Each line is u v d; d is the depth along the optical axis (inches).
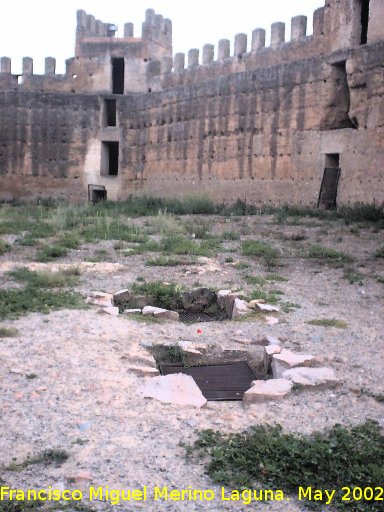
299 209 1029.2
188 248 670.5
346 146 993.5
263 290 503.5
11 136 1561.3
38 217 1004.6
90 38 1550.2
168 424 254.7
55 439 239.6
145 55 1525.6
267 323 407.5
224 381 318.3
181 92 1380.4
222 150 1268.5
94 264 585.3
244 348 358.3
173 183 1411.2
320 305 460.4
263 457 225.8
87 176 1561.3
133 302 475.8
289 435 242.4
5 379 293.4
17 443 235.6
